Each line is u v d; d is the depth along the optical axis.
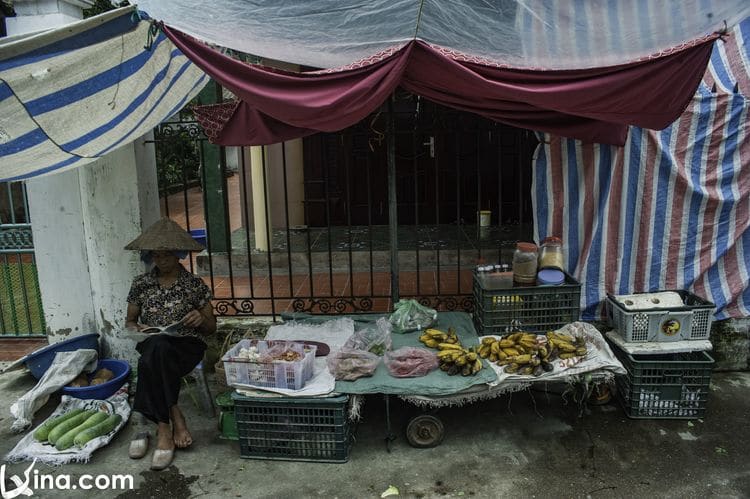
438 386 3.63
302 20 3.12
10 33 5.08
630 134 4.38
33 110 3.26
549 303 4.29
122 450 3.95
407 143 8.12
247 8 3.06
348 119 3.31
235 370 3.75
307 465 3.70
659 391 4.04
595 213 4.55
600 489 3.37
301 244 7.23
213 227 6.86
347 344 4.06
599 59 3.27
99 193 4.70
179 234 3.91
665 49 3.23
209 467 3.72
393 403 4.39
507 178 8.24
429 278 6.30
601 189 4.51
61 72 3.15
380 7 3.06
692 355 4.24
